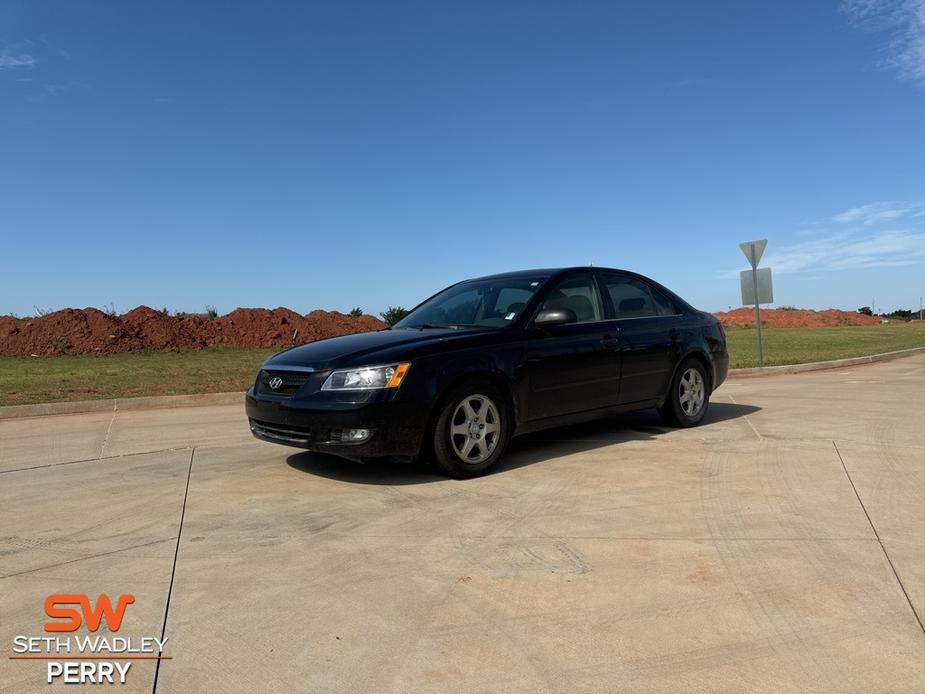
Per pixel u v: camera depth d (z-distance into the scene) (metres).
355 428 4.68
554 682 2.34
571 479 4.98
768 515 4.05
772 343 27.55
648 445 6.17
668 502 4.36
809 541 3.61
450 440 4.95
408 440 4.79
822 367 15.88
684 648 2.54
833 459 5.46
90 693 2.32
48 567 3.44
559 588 3.08
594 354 5.93
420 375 4.84
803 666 2.41
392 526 3.99
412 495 4.65
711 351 7.20
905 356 19.89
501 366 5.25
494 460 5.21
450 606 2.92
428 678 2.38
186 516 4.27
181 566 3.43
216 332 27.95
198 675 2.43
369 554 3.55
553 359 5.61
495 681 2.35
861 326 53.12
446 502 4.46
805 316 55.81
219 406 10.23
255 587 3.16
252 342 27.75
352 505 4.44
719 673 2.38
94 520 4.23
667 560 3.38
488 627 2.73
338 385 4.79
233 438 7.11
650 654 2.51
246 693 2.31
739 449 5.92
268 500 4.59
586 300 6.23
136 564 3.46
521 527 3.93
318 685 2.35
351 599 3.01
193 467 5.69
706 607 2.87
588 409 5.96
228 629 2.76
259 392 5.26
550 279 6.02
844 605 2.87
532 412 5.50
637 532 3.80
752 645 2.56
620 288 6.63
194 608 2.95
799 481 4.80
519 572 3.27
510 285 6.16
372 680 2.37
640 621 2.76
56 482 5.27
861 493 4.46
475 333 5.36
